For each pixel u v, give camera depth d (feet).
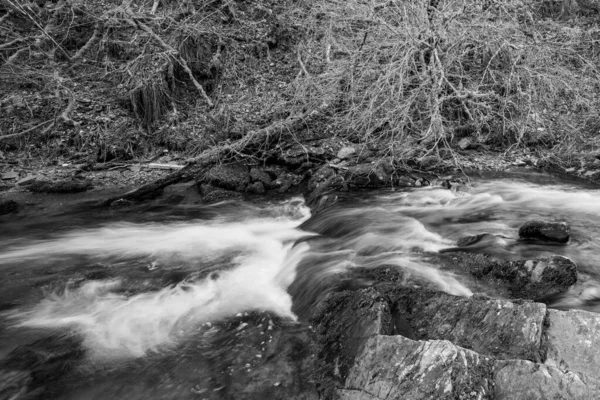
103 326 13.43
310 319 12.90
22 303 14.84
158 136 31.12
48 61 32.58
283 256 18.45
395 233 18.28
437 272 14.46
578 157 26.68
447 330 10.79
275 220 22.61
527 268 13.35
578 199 21.53
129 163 29.81
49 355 12.07
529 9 32.60
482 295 11.57
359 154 26.12
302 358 11.30
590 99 28.58
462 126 28.76
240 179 26.35
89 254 18.78
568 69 29.35
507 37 27.76
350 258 16.47
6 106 30.37
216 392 10.44
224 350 11.94
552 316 10.18
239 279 16.37
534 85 27.76
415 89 25.03
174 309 14.29
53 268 17.42
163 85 31.83
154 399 10.39
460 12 24.84
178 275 16.72
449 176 25.31
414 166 26.20
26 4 32.42
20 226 22.11
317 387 10.22
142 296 15.19
